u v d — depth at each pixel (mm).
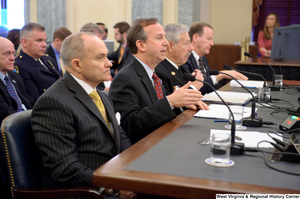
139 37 2100
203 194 979
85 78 1579
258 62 4492
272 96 2605
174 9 6203
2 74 2494
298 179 1041
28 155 1428
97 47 1540
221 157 1171
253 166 1147
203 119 1855
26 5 6812
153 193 1027
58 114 1399
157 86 2207
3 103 2318
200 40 3414
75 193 1280
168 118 1823
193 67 3266
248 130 1615
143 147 1347
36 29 3014
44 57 3350
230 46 6508
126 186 1051
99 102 1650
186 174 1073
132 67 2098
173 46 2605
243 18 7250
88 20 6699
